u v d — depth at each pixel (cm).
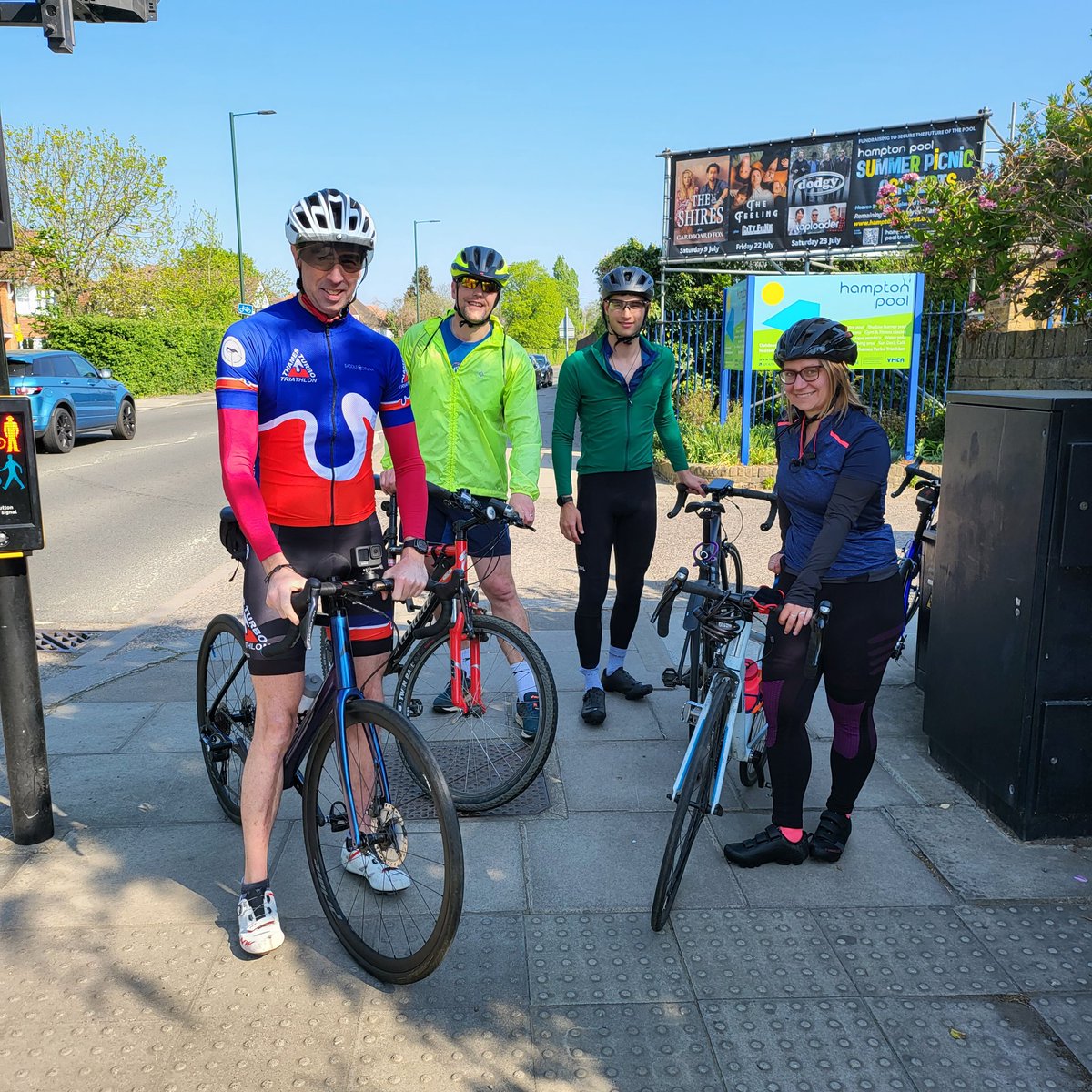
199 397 3322
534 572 712
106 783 362
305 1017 235
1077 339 623
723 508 406
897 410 1299
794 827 305
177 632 569
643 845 318
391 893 287
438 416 379
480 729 378
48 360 1585
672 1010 238
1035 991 246
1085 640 307
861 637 291
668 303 1658
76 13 354
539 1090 212
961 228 690
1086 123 573
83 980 248
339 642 257
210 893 289
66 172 3238
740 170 1556
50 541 865
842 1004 241
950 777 367
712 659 346
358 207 249
